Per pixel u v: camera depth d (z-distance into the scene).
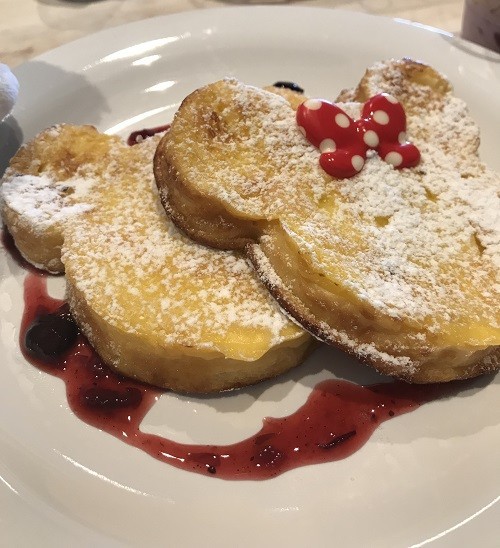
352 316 0.11
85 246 0.13
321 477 0.12
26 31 0.20
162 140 0.14
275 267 0.12
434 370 0.12
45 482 0.11
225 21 0.19
